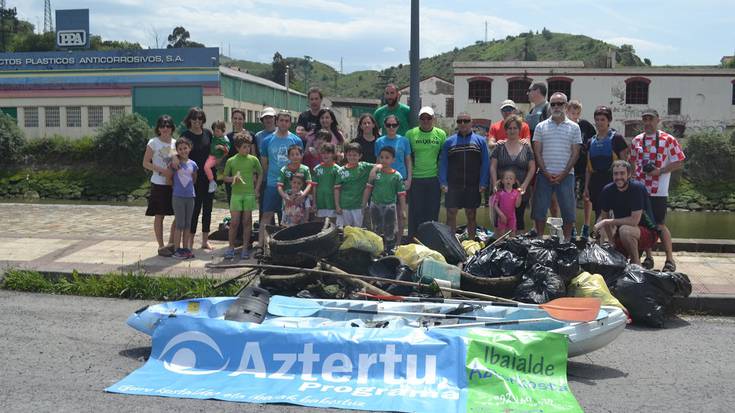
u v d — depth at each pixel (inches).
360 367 228.1
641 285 311.1
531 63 1911.9
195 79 1718.8
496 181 402.6
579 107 431.5
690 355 269.4
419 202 419.8
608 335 251.9
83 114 1765.5
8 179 1512.1
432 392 216.5
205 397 214.1
